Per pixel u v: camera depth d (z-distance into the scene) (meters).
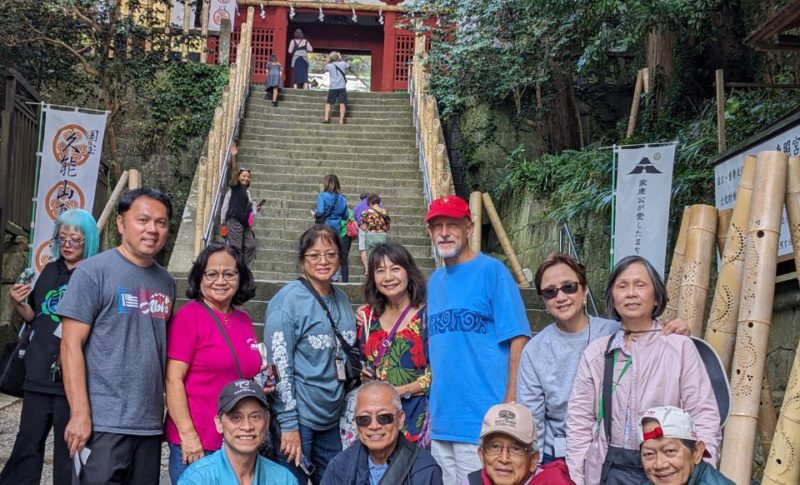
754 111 7.76
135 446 3.55
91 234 4.20
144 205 3.59
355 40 19.72
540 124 13.18
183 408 3.57
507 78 11.75
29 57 12.13
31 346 4.03
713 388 3.34
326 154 12.86
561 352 3.64
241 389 3.36
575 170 10.33
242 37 14.91
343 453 3.52
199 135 14.00
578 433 3.42
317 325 3.89
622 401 3.30
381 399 3.39
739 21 9.62
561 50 11.39
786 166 4.18
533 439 3.25
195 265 3.77
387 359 4.02
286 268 10.02
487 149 14.09
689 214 4.76
